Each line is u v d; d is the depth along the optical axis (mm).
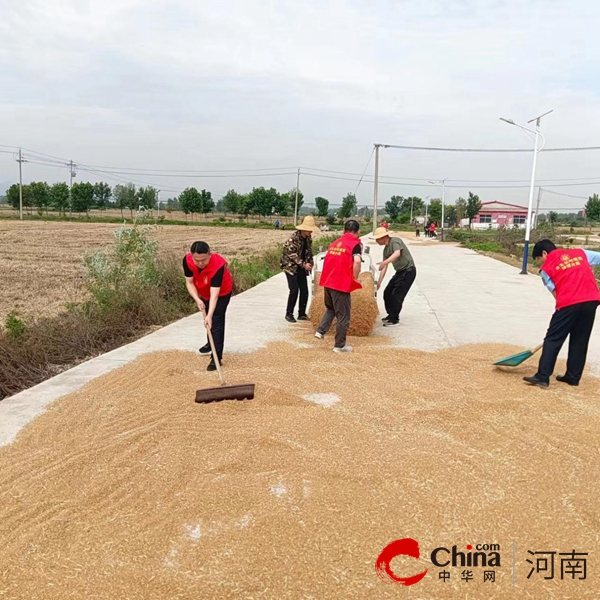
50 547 2889
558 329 5508
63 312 10469
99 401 4980
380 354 6816
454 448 4094
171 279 11625
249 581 2625
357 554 2836
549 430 4477
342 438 4215
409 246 36062
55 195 78500
